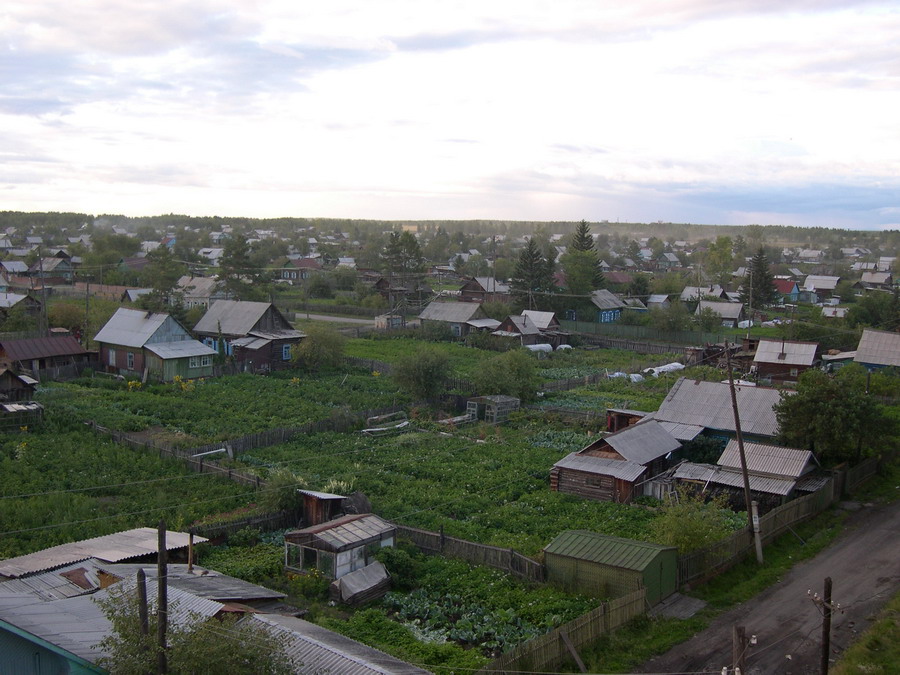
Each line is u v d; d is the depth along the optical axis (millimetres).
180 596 23203
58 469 40438
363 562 29953
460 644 25312
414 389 59844
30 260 145500
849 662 24250
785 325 94438
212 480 39938
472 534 34062
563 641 23375
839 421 41875
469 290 122438
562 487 41062
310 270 163500
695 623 27094
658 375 74375
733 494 39500
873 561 33188
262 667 18281
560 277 124125
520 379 60812
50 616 22188
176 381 64062
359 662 20156
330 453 46375
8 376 53156
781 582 31094
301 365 72688
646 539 33438
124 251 173000
